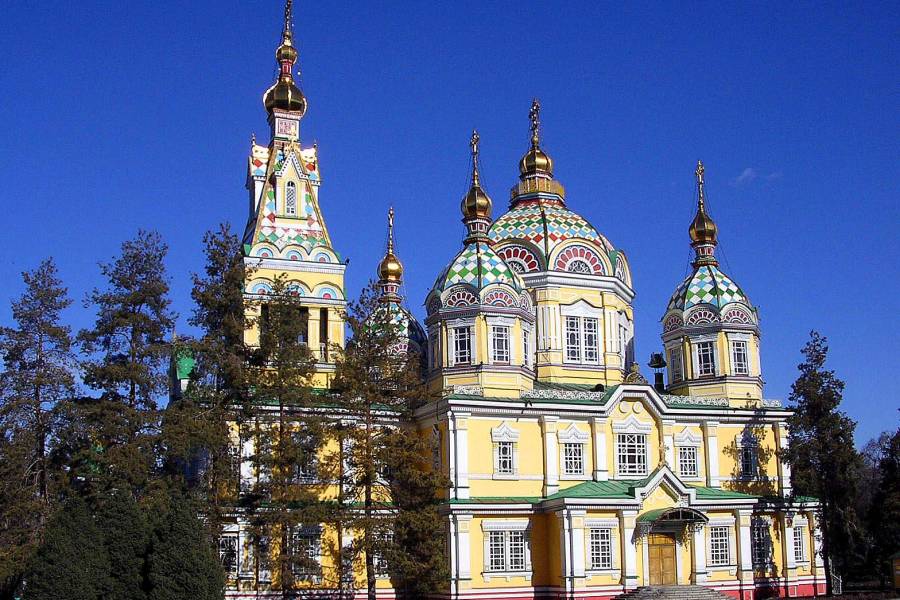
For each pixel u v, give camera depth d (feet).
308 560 182.91
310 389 192.44
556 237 248.32
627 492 208.23
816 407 225.35
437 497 208.03
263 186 236.02
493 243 250.98
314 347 225.15
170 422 178.29
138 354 181.57
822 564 235.61
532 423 216.13
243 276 191.01
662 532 214.28
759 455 234.58
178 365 238.68
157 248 189.67
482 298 222.07
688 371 242.99
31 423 179.32
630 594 201.67
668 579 212.43
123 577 163.43
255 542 183.62
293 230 231.71
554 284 242.78
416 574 185.06
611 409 221.87
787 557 227.61
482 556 204.03
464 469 206.69
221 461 183.73
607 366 243.60
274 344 189.47
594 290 246.68
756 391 240.32
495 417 212.64
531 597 205.26
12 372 180.14
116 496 168.14
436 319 227.20
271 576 196.85
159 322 186.70
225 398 188.75
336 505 189.88
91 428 175.94
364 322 199.00
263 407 199.52
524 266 244.83
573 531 200.75
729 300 243.60
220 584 166.09
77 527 161.38
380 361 196.54
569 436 217.56
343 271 231.91
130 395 181.78
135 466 172.65
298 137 242.78
